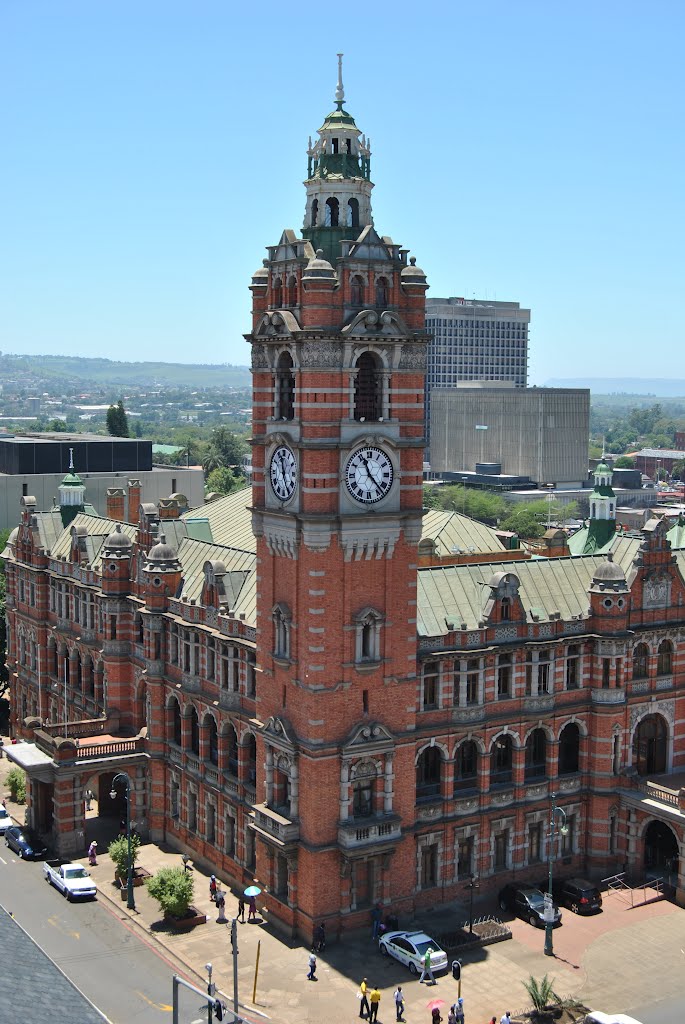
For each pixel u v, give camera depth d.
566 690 85.12
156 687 94.50
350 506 72.62
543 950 74.88
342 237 74.62
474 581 84.56
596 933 77.31
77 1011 45.72
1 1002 44.72
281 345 73.62
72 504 125.44
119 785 101.88
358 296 72.38
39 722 99.62
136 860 89.50
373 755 74.62
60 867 86.56
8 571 129.12
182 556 99.38
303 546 72.75
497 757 83.56
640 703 87.75
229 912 80.50
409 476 74.88
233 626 83.75
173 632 93.06
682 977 71.50
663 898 82.62
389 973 71.31
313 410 70.81
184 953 74.19
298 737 74.44
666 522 89.12
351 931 75.31
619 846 86.12
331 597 72.56
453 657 78.88
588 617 86.00
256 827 77.44
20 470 185.62
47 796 96.50
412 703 76.81
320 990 69.12
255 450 77.12
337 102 75.88
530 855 85.00
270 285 75.06
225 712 83.88
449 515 110.38
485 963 73.00
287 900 76.62
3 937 51.78
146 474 195.75
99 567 106.81
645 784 84.56
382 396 73.50
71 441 195.12
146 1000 67.88
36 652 122.56
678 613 89.88
